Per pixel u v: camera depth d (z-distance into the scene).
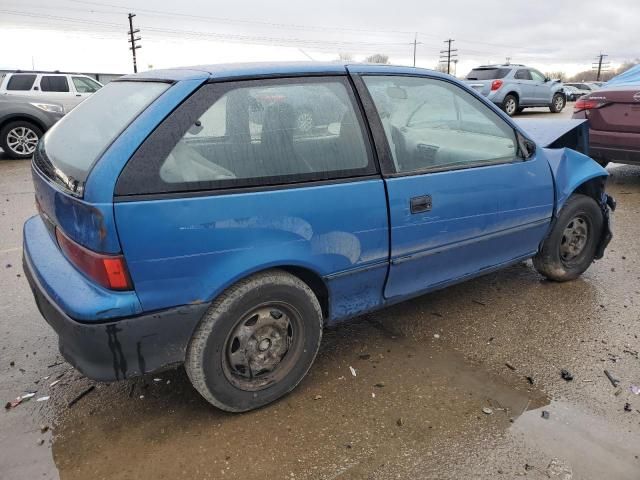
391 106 2.99
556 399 2.76
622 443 2.45
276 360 2.69
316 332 2.77
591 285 4.15
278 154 2.52
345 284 2.81
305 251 2.57
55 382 2.93
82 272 2.27
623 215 5.95
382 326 3.54
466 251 3.31
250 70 2.56
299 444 2.45
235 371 2.58
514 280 4.26
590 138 6.80
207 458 2.37
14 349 3.26
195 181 2.28
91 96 3.08
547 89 19.59
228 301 2.42
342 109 2.75
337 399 2.77
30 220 3.23
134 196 2.15
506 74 18.42
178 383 2.92
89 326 2.18
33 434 2.52
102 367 2.28
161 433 2.53
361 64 2.94
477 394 2.80
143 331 2.27
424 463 2.33
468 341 3.34
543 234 3.84
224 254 2.34
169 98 2.32
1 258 4.75
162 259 2.21
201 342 2.40
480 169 3.24
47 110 10.58
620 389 2.83
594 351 3.21
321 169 2.63
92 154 2.30
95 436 2.51
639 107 6.31
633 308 3.76
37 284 2.49
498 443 2.45
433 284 3.25
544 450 2.40
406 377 2.96
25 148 10.55
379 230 2.80
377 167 2.80
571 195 3.98
